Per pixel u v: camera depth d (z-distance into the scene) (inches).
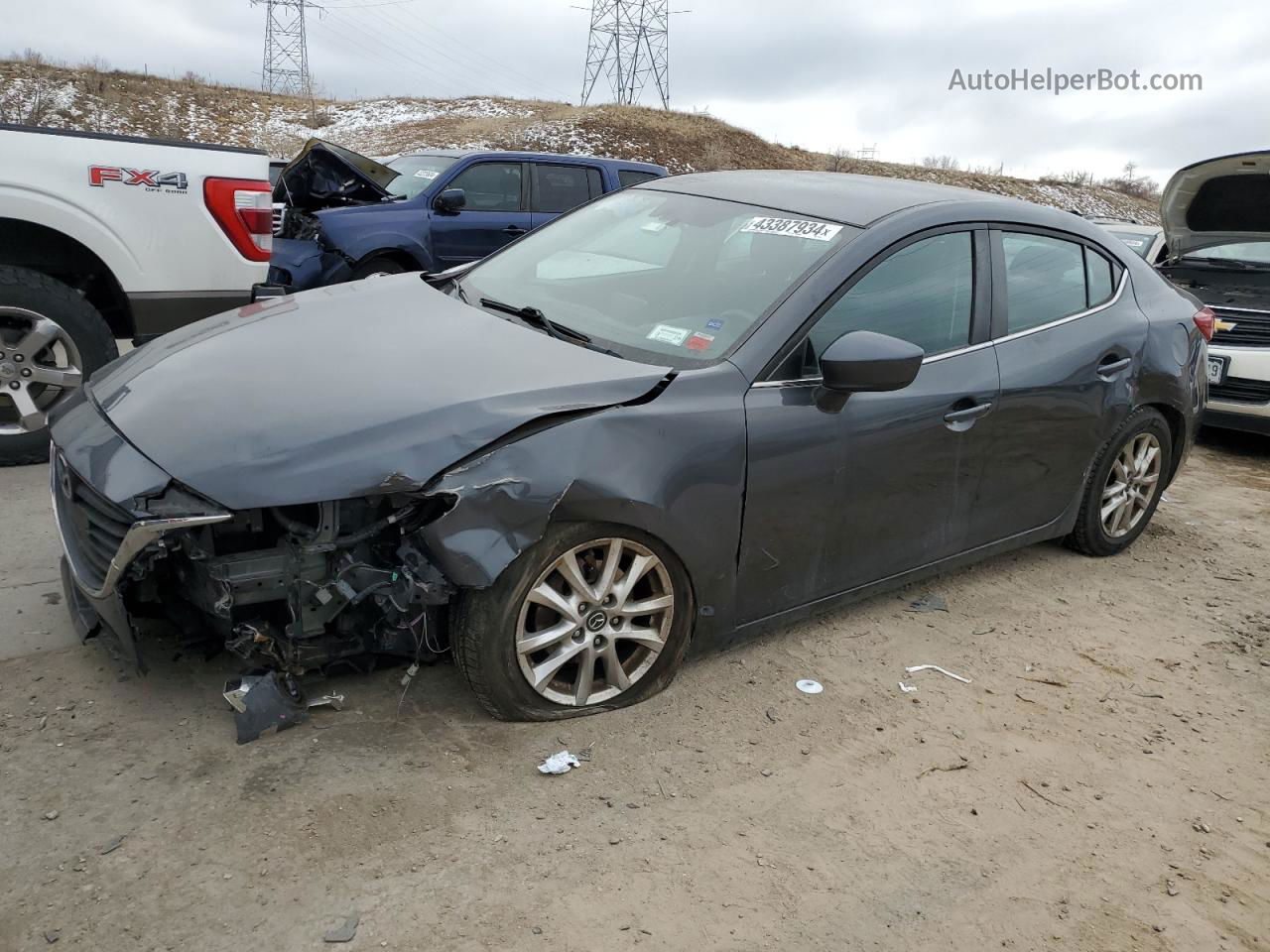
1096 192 2234.3
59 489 116.2
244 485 97.3
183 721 109.8
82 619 116.4
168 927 82.4
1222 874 102.6
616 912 88.7
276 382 111.6
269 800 98.3
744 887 93.7
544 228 172.9
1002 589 169.8
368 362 117.0
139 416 107.6
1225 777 119.9
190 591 106.7
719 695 126.3
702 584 120.8
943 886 96.8
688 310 132.4
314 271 331.3
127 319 210.5
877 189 153.6
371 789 101.4
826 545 132.4
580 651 114.3
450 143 1453.0
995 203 155.9
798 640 143.7
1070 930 92.7
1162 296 184.5
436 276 164.1
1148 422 180.1
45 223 187.2
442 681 121.7
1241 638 158.7
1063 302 163.3
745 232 143.3
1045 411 155.3
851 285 131.2
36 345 189.6
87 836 91.7
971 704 131.0
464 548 100.2
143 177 195.9
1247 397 270.1
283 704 110.1
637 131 1647.4
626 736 115.1
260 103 1722.4
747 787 108.4
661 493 111.8
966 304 146.0
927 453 138.5
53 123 1355.8
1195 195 287.9
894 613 155.9
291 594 105.1
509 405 107.4
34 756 102.2
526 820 99.4
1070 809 110.9
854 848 100.8
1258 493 246.2
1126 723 130.2
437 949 82.7
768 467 121.4
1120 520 186.5
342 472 99.1
